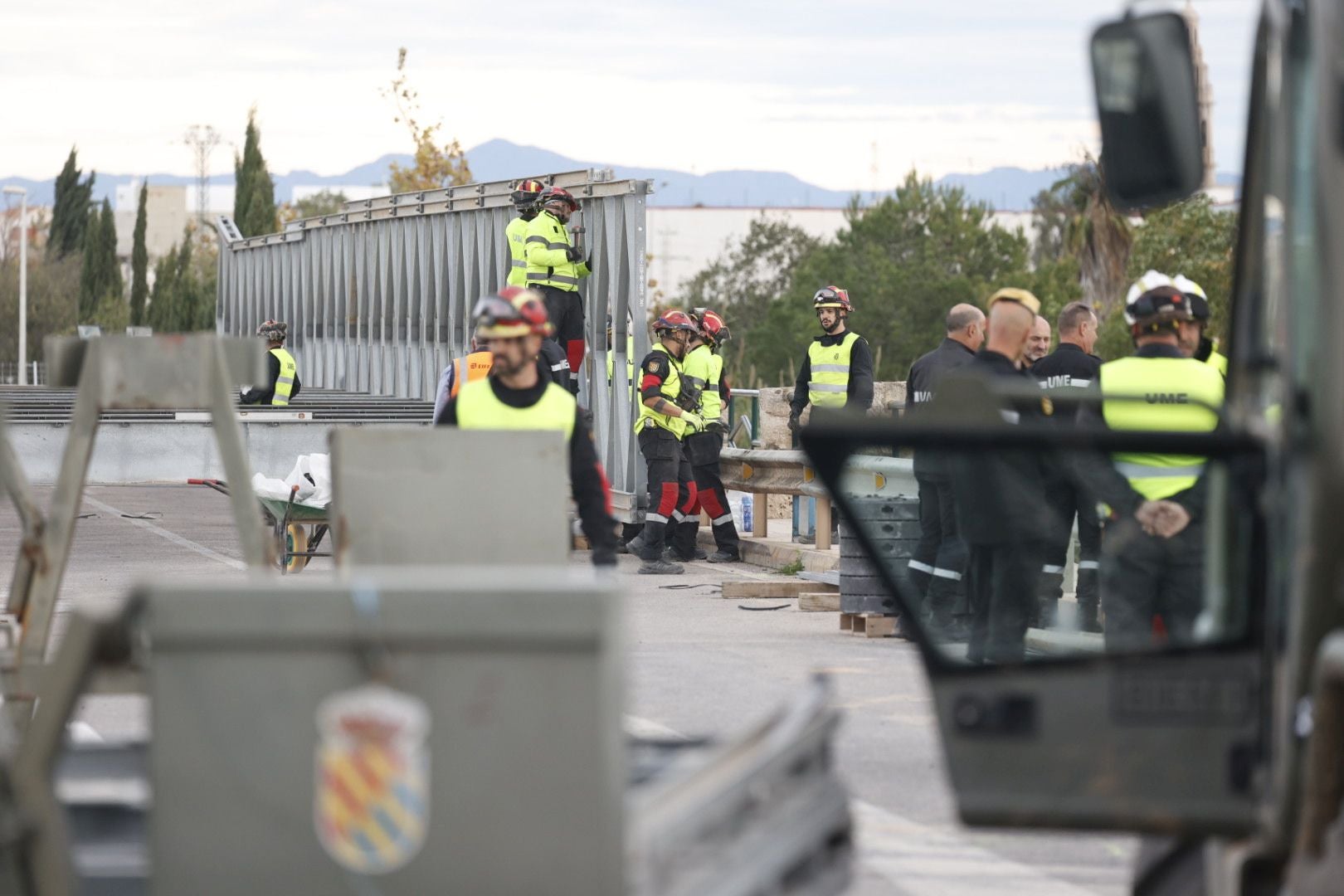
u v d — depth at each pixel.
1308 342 10.18
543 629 8.75
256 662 8.89
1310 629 10.19
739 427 51.50
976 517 20.97
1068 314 29.23
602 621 8.73
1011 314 24.56
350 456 15.99
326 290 74.81
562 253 44.00
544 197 43.97
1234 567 10.94
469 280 54.81
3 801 10.36
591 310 45.97
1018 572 21.12
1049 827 10.98
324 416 50.41
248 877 8.91
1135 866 12.20
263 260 89.00
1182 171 11.04
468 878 8.79
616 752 8.82
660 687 25.98
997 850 17.52
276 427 43.75
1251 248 11.61
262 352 15.60
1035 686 11.01
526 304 19.80
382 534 15.98
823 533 40.22
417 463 16.06
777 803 10.79
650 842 9.10
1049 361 29.41
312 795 8.88
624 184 43.34
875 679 26.70
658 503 40.84
